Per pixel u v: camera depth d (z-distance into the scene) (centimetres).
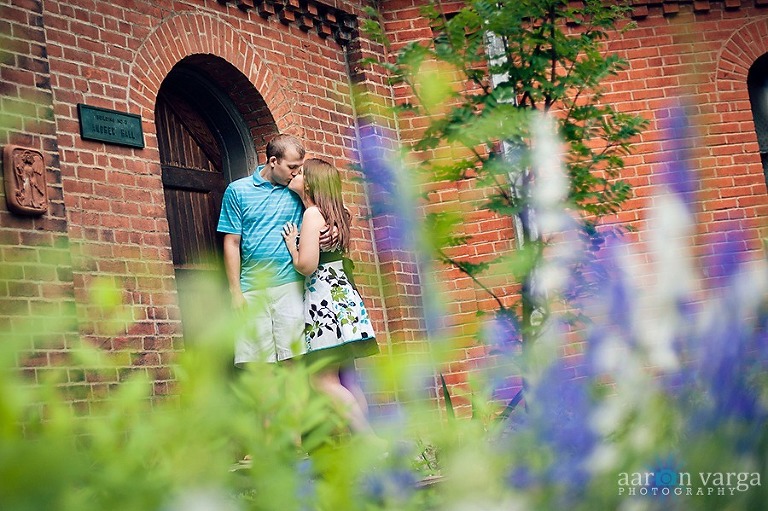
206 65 823
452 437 126
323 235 659
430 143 371
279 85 877
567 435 133
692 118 187
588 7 503
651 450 130
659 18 1038
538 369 157
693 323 145
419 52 428
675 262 152
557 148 248
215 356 106
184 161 825
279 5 892
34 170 618
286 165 738
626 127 464
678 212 158
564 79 462
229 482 101
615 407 135
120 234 697
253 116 864
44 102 638
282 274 688
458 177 350
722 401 134
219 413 102
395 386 120
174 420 99
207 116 857
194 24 802
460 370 916
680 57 1032
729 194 1032
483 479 124
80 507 83
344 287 663
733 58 1054
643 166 1007
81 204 677
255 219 738
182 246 803
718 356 139
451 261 312
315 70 922
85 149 689
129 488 92
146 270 705
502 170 328
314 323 656
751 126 1047
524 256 209
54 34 688
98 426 96
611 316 151
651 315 150
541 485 126
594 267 231
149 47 756
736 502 126
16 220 607
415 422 123
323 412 113
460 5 997
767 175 1075
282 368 117
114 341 664
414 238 143
